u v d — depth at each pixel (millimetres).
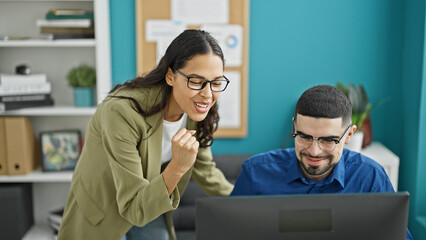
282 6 2773
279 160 1406
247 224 916
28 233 2842
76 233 1651
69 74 2734
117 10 2762
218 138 2906
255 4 2771
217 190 1793
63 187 3016
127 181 1383
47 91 2715
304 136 1124
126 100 1409
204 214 919
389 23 2771
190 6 2738
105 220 1592
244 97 2826
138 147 1471
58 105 2842
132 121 1393
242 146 2914
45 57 2822
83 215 1603
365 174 1318
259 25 2791
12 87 2598
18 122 2637
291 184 1353
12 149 2650
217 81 1312
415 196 2557
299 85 2848
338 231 919
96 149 1543
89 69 2727
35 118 2900
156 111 1438
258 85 2852
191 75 1277
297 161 1335
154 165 1521
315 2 2768
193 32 1314
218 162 2717
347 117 1118
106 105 1425
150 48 2777
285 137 2898
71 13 2594
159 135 1485
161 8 2740
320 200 915
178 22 2750
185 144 1263
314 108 1096
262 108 2873
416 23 2551
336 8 2771
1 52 2805
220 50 1302
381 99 2844
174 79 1341
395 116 2852
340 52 2812
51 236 2803
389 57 2803
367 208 922
